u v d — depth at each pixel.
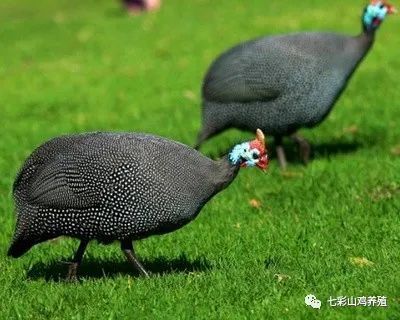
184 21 33.00
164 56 27.67
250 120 13.47
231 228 11.05
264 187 12.95
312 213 11.38
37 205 8.89
